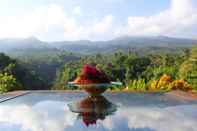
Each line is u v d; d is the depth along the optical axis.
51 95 2.71
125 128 1.47
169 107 2.01
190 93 2.70
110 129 1.46
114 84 2.11
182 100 2.29
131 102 2.21
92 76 2.03
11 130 1.49
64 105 2.14
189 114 1.78
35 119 1.72
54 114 1.83
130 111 1.87
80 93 2.81
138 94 2.71
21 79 29.17
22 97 2.60
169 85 5.85
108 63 28.78
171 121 1.60
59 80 32.03
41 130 1.47
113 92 2.86
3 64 28.22
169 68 10.80
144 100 2.32
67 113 1.85
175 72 10.20
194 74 8.33
